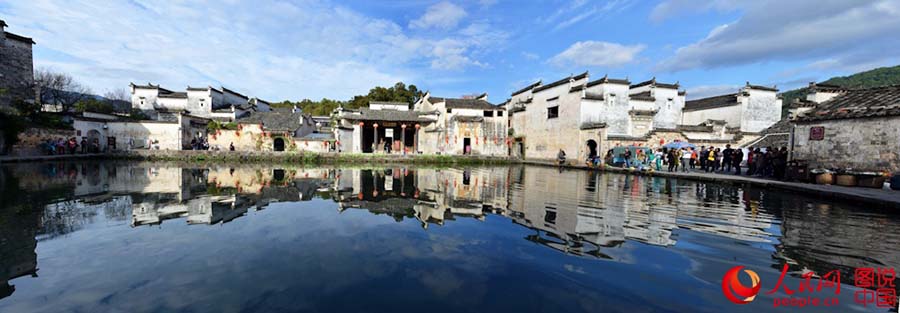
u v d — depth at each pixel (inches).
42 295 135.4
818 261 183.0
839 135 496.1
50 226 238.2
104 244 200.8
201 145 1180.5
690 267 173.8
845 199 372.5
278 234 227.8
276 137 1258.6
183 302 130.7
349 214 294.4
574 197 400.2
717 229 250.2
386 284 149.8
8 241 203.5
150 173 622.2
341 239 217.8
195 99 1481.3
